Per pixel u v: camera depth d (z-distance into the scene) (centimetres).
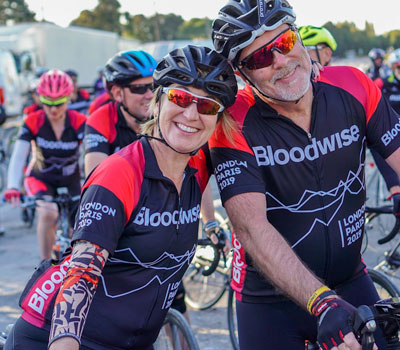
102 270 155
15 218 707
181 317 249
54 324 134
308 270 157
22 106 1508
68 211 380
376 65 867
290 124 177
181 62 155
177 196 159
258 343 197
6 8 6650
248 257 195
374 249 346
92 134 286
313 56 331
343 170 183
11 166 387
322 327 139
